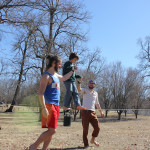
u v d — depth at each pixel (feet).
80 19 62.80
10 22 35.42
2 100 175.32
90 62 106.01
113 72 102.63
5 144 19.45
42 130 30.17
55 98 13.69
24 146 18.75
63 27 61.87
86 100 19.74
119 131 34.32
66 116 45.03
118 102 97.81
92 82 19.92
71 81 15.08
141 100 109.09
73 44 69.36
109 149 18.53
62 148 18.84
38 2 38.04
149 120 84.23
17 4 35.32
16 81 71.61
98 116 110.93
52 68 13.97
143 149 18.57
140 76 105.60
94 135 19.71
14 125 38.17
